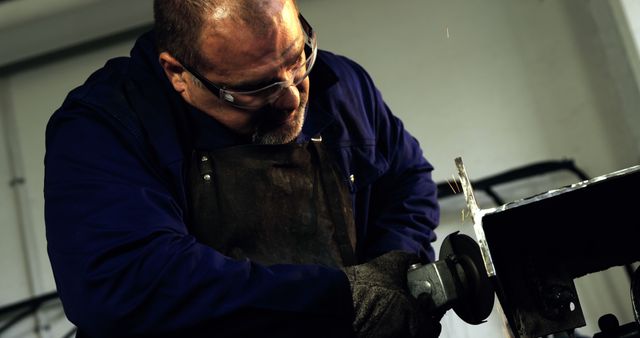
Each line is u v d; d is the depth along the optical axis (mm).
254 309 1463
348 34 4426
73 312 1486
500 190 4270
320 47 4418
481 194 4277
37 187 4570
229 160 1630
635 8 4027
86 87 1662
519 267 1534
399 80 4379
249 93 1542
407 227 1886
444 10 4414
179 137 1626
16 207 4566
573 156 4234
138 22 4465
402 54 4398
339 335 1487
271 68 1520
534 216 1521
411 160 1964
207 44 1519
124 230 1475
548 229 1550
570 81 4285
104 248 1464
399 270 1571
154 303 1449
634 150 4145
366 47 4410
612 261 1604
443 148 4312
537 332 1520
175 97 1642
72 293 1479
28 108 4605
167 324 1453
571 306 1544
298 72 1570
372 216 1918
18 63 4609
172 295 1446
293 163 1670
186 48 1545
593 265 1592
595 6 4148
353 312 1491
